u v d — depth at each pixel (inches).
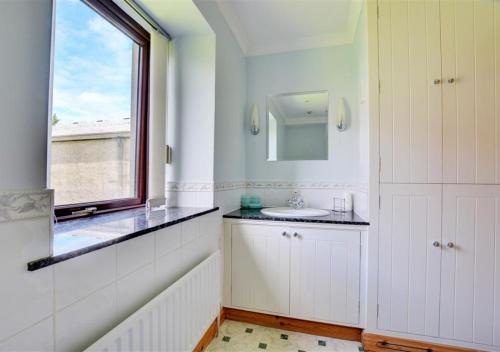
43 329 26.0
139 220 48.3
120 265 36.4
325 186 88.7
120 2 54.4
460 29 58.7
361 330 66.1
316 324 69.3
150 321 39.3
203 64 70.3
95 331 32.1
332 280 67.1
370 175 63.3
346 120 86.3
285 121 93.6
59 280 27.8
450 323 59.0
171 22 64.6
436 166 59.7
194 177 70.6
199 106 70.5
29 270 24.7
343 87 87.4
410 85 61.0
